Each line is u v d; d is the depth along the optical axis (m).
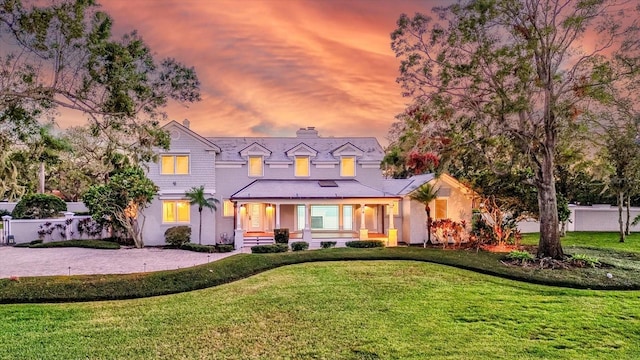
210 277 13.39
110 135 15.30
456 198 24.05
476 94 15.98
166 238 23.22
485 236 20.53
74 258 18.91
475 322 8.78
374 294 11.28
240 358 6.91
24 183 36.66
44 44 12.73
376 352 7.10
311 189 24.25
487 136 15.84
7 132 14.47
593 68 14.83
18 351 7.29
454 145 15.70
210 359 6.88
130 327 8.66
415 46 15.84
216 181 25.39
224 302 10.70
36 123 14.46
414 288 11.97
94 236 25.89
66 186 45.56
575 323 8.70
